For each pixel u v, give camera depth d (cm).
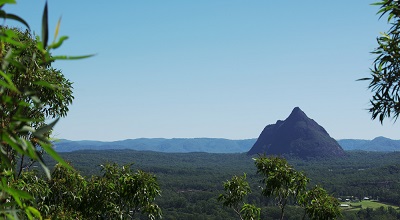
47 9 187
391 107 577
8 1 192
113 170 1681
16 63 214
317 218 1784
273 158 1797
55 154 201
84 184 1569
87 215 1590
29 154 204
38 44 188
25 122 210
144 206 1659
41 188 1217
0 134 200
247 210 1848
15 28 691
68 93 1076
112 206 1582
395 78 571
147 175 1638
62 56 195
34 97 211
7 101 208
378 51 575
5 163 226
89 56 195
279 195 1823
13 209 229
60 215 1223
